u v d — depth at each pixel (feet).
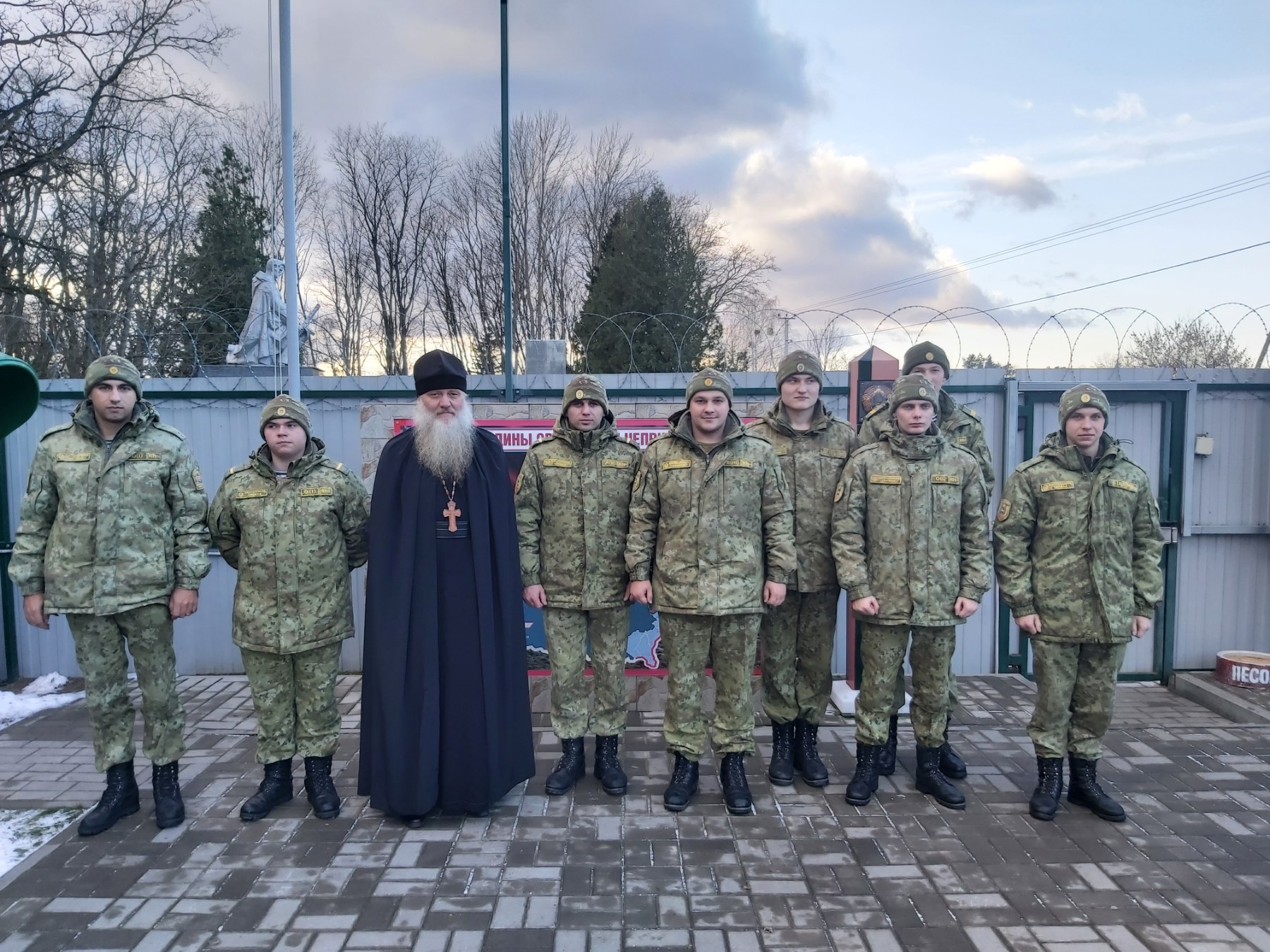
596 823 11.68
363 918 9.30
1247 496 19.26
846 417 19.45
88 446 11.41
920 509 11.98
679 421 12.46
